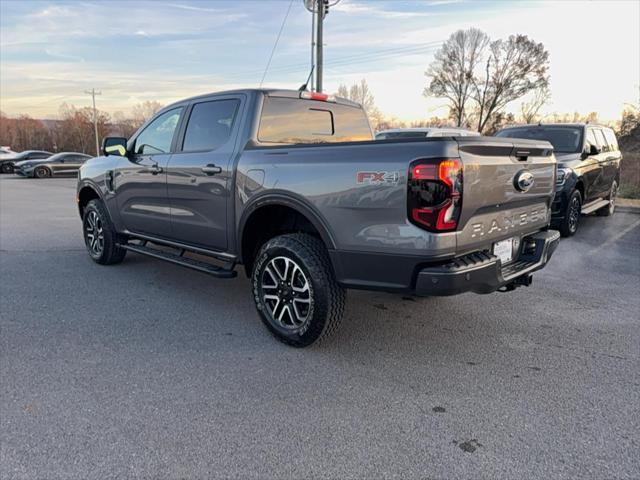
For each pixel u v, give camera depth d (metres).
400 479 2.14
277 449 2.35
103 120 76.75
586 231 8.23
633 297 4.71
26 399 2.77
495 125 54.19
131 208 5.12
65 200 13.47
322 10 17.53
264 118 3.93
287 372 3.15
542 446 2.37
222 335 3.76
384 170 2.84
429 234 2.74
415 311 4.30
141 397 2.81
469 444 2.39
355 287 3.12
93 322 4.00
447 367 3.23
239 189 3.73
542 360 3.34
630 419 2.61
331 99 4.55
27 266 5.82
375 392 2.90
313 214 3.21
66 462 2.23
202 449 2.34
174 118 4.58
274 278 3.59
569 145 8.20
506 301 4.58
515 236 3.51
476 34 52.56
